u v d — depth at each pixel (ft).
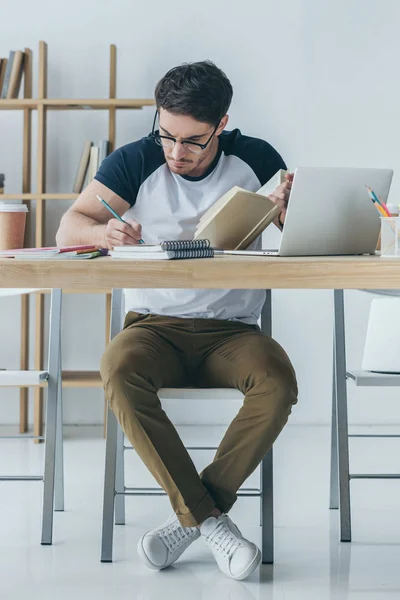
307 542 9.34
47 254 6.61
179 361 8.56
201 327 8.61
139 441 7.73
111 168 9.07
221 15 16.62
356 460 14.16
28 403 17.15
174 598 7.55
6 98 16.01
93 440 15.69
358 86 16.72
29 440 15.92
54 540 9.37
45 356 17.04
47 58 16.62
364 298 16.96
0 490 11.81
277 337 17.01
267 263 5.71
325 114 16.74
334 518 10.42
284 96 16.72
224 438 8.03
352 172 7.46
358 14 16.65
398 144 16.74
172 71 8.36
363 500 11.34
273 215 7.90
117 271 5.73
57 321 9.44
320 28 16.65
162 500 11.27
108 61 16.69
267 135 16.76
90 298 17.12
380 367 9.36
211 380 8.54
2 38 16.70
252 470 8.00
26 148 16.40
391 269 5.72
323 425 17.11
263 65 16.67
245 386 8.04
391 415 17.17
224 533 8.09
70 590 7.77
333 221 7.54
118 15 16.62
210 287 5.73
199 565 8.52
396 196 16.76
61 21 16.67
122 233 7.36
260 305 9.17
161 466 7.71
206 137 8.47
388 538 9.50
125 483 12.26
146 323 8.70
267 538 8.57
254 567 7.97
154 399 7.81
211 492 8.02
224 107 8.46
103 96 16.72
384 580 8.05
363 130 16.74
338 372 9.48
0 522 10.12
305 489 12.02
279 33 16.66
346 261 5.72
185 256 6.63
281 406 7.84
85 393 17.26
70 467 13.41
